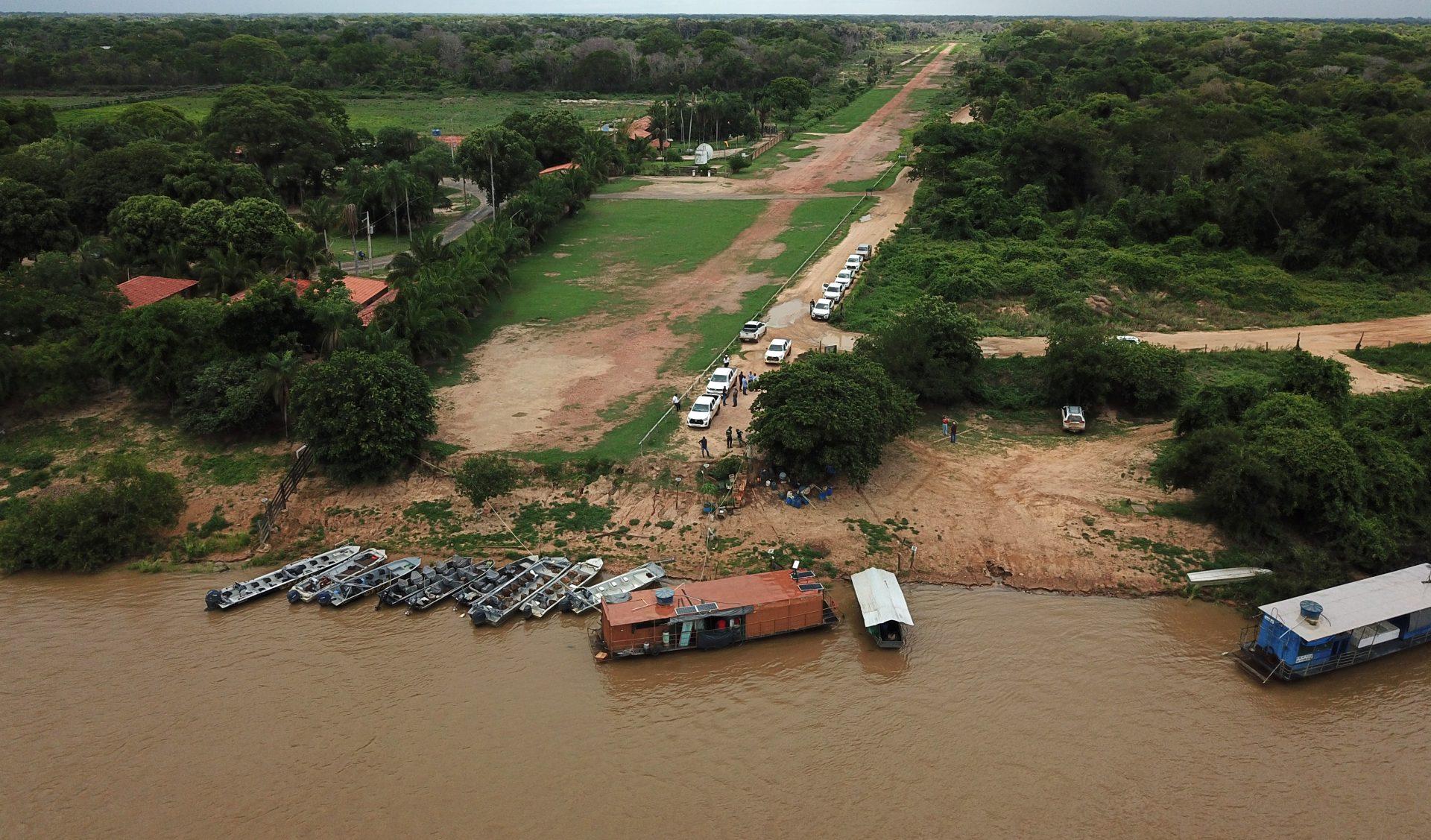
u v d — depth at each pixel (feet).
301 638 152.15
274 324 227.61
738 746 130.41
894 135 610.65
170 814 118.73
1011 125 496.64
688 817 118.42
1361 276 319.47
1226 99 497.05
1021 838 115.85
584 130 522.47
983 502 189.06
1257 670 144.56
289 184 425.69
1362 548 166.50
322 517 186.39
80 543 172.04
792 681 143.43
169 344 217.15
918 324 230.27
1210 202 351.67
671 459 198.08
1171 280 309.83
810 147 582.76
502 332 276.00
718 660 147.95
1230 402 204.85
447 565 169.17
